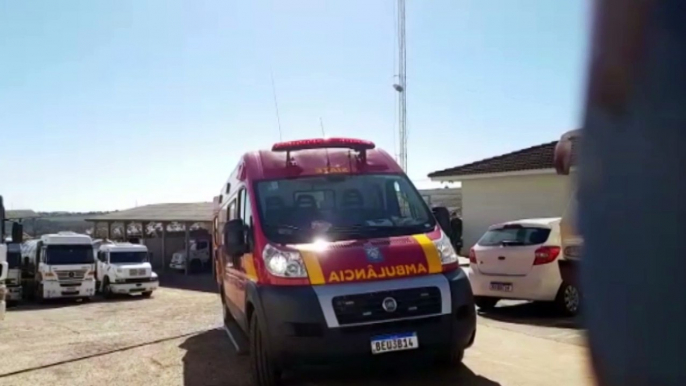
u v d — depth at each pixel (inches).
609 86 76.3
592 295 81.5
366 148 265.4
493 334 308.2
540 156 746.2
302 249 216.7
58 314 686.5
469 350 271.1
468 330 215.5
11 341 401.1
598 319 80.4
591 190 80.6
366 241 224.8
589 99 79.8
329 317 199.3
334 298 201.3
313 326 199.2
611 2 75.7
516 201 762.2
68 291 906.1
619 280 76.9
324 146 264.2
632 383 75.1
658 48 71.7
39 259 951.0
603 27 76.9
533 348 271.1
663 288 72.2
